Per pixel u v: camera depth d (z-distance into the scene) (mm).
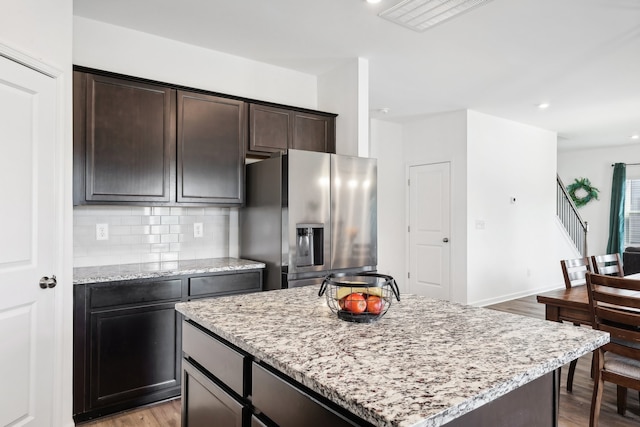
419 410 743
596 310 2205
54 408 2158
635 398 2732
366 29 3020
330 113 3729
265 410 1103
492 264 5512
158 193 2824
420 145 5758
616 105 5020
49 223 2137
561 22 2904
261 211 3156
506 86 4312
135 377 2504
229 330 1272
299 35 3121
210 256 3406
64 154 2238
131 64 3012
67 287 2244
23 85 1982
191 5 2682
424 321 1397
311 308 1578
